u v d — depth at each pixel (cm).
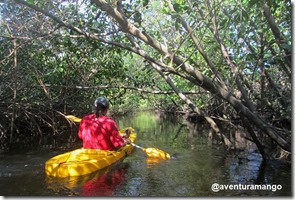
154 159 737
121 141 682
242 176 614
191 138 1134
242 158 771
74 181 554
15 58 778
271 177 608
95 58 952
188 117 2088
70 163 594
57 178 566
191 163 713
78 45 758
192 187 545
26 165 654
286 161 733
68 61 893
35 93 1056
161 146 955
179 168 668
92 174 595
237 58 645
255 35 629
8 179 557
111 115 2442
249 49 712
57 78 934
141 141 1067
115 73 858
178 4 566
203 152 850
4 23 738
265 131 614
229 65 655
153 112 3300
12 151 842
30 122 1161
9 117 1071
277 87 830
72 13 695
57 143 998
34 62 886
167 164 698
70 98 1202
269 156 787
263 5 530
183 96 827
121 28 568
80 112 1407
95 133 677
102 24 668
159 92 836
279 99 805
